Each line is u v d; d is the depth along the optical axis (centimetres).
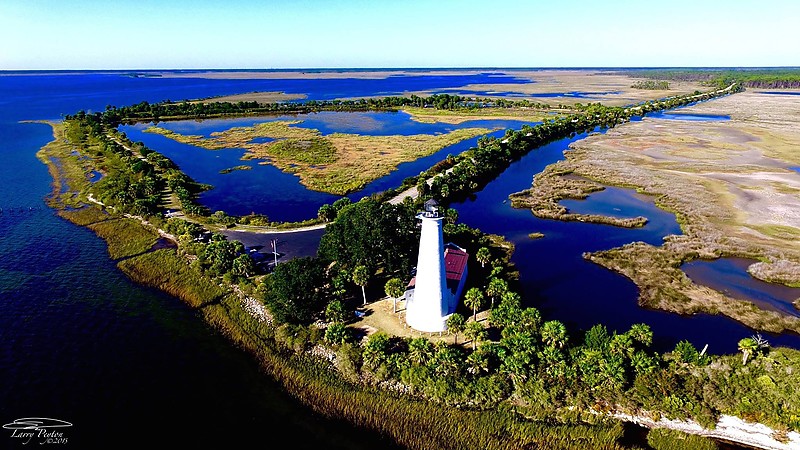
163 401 4328
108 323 5506
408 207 7112
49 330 5319
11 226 8375
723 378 4341
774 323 5553
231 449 3831
